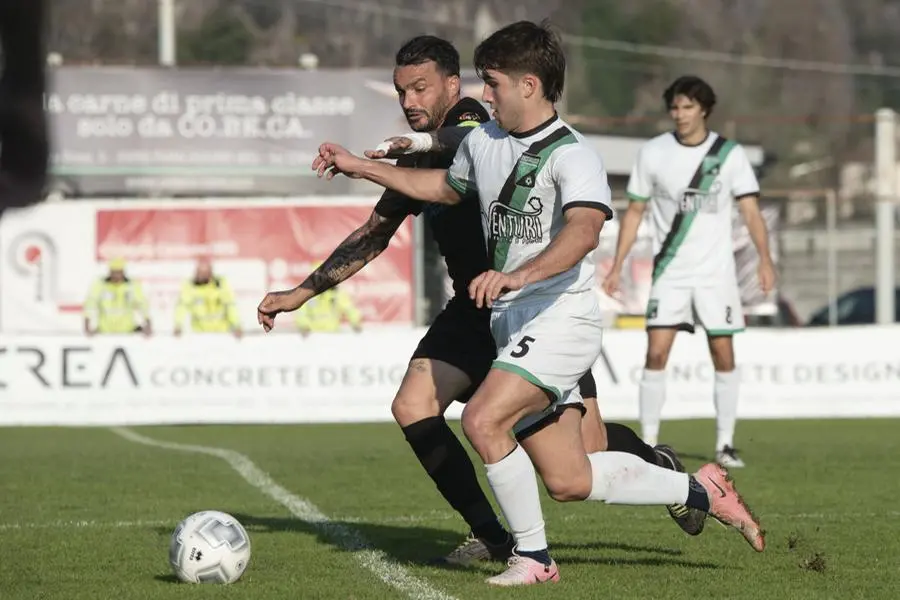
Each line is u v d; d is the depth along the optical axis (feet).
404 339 184.14
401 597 56.39
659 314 119.24
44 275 206.69
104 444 150.20
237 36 413.39
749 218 118.42
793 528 79.56
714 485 61.67
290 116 238.27
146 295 208.13
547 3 485.97
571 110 477.77
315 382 183.11
